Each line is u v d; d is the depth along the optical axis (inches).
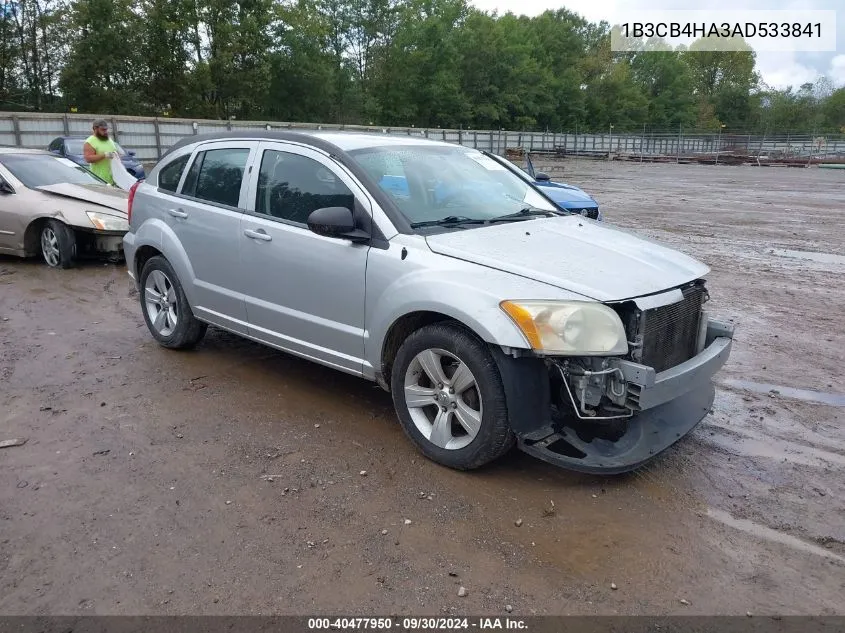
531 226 162.6
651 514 130.9
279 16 2016.5
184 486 137.5
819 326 268.4
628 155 2313.0
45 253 345.7
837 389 200.4
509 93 2906.0
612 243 157.1
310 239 163.5
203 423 166.9
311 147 169.8
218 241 188.2
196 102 1847.9
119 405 176.7
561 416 137.4
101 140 418.9
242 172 186.2
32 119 1065.5
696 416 151.6
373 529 123.7
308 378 198.2
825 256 431.8
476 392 139.0
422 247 145.1
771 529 127.0
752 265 399.2
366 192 155.5
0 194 348.8
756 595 108.4
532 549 118.8
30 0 1654.8
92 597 105.1
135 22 1722.4
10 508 128.6
